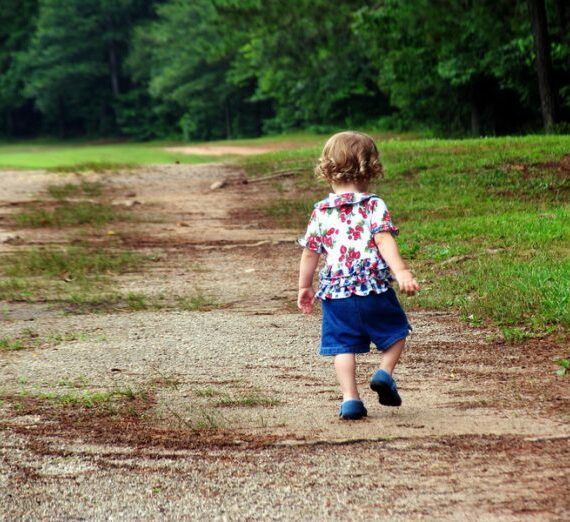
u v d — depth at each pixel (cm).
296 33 6488
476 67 5916
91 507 613
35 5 15425
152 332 1276
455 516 583
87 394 923
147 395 920
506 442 727
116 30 14675
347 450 717
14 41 15362
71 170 3766
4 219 2661
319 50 6731
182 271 1866
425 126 7638
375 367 1029
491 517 580
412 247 1869
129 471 679
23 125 16500
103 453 721
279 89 9744
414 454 703
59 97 15138
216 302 1522
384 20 5259
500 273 1501
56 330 1308
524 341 1121
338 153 804
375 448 720
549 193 2572
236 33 6462
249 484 647
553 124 4556
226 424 801
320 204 811
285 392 928
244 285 1688
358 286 783
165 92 13200
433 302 1363
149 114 14575
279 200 2927
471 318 1253
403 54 6031
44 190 3275
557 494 614
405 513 590
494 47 5422
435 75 6338
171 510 605
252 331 1268
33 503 621
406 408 851
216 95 12794
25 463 699
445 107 7131
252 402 881
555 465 670
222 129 13262
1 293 1619
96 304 1522
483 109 6844
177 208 2859
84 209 2819
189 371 1036
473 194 2622
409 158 3198
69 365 1074
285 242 2200
